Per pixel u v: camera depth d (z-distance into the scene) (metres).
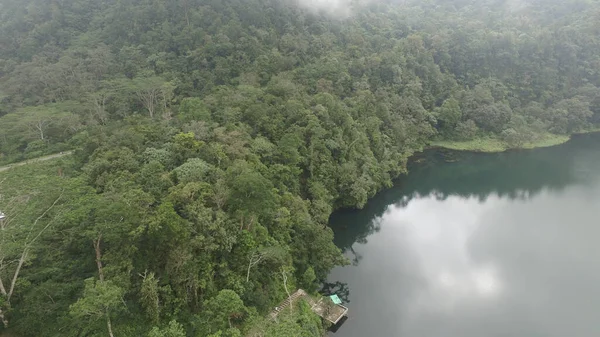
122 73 89.94
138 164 49.28
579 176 91.81
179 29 98.88
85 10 108.56
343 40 117.44
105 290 28.84
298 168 62.34
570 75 123.31
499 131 112.69
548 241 64.44
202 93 84.75
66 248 35.25
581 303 49.94
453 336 44.47
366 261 59.50
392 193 82.69
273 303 43.81
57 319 32.19
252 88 78.19
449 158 103.12
